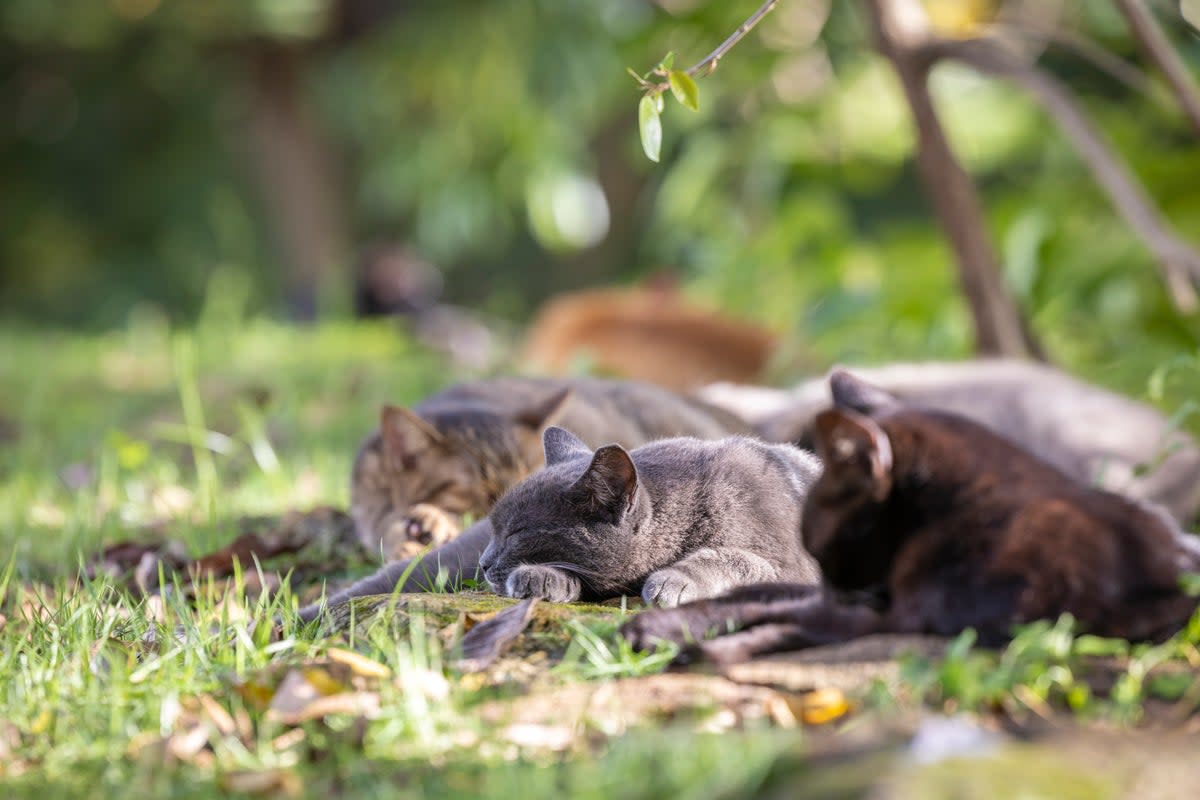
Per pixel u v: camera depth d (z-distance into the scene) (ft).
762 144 65.21
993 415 34.55
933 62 42.73
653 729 16.99
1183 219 52.80
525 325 102.94
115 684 18.58
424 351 72.90
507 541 22.77
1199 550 19.69
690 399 36.32
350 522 33.53
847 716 17.12
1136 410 34.50
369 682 18.62
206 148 126.93
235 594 25.91
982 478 18.51
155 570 28.84
